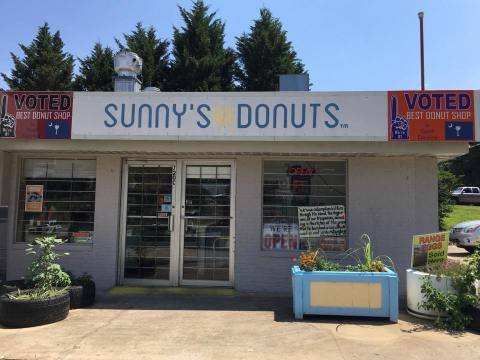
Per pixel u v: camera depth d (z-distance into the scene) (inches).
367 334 244.5
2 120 323.3
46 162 368.2
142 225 361.1
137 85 394.3
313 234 346.9
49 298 262.8
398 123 304.3
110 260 353.1
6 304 257.0
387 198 341.4
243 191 348.8
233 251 354.0
